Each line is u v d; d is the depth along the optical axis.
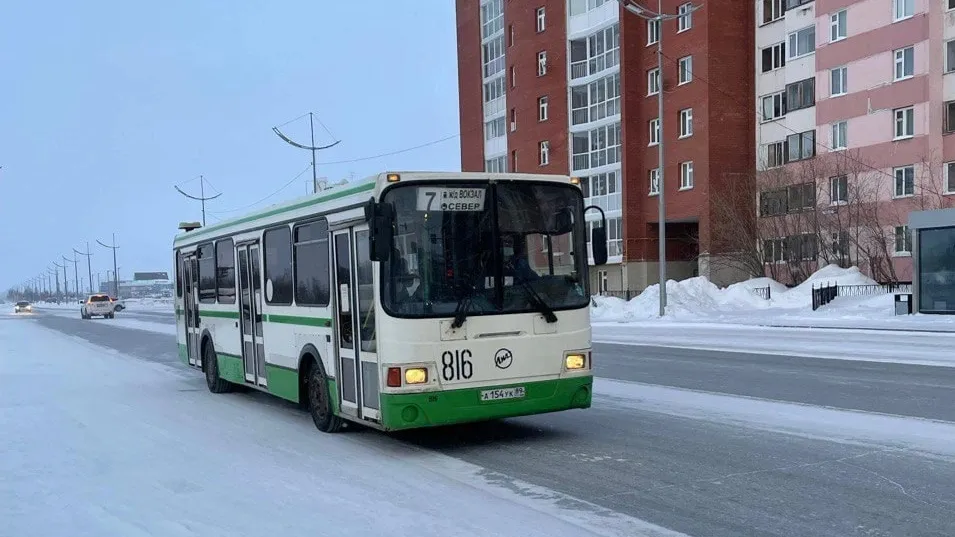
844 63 37.09
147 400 12.48
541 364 7.95
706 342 19.88
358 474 7.12
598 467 7.18
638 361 16.03
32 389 14.17
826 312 26.83
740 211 39.03
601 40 46.84
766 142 41.44
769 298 32.59
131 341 27.80
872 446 7.65
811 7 38.84
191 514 5.95
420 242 7.58
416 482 6.77
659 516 5.62
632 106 45.03
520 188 8.02
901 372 12.92
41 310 95.31
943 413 9.27
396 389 7.39
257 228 10.85
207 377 13.48
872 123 35.84
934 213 23.55
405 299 7.47
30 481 7.16
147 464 7.76
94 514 6.05
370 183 7.73
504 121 55.78
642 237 45.38
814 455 7.36
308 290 9.27
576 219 8.30
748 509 5.75
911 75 34.31
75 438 9.26
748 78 42.06
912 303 24.52
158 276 193.00
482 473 7.08
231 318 12.12
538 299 7.96
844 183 35.81
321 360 9.02
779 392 11.21
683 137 42.56
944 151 33.09
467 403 7.58
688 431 8.66
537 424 9.38
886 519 5.45
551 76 50.53
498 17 55.69
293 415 10.63
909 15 34.28
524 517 5.65
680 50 42.53
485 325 7.70
